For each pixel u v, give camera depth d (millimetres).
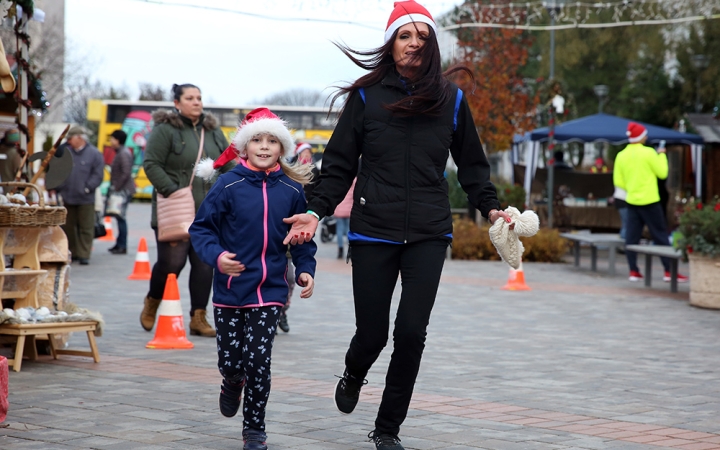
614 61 40000
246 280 5309
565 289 15727
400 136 5215
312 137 49562
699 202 13625
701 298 13266
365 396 7031
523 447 5508
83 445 5336
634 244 17438
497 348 9516
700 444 5656
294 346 9391
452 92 5324
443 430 5918
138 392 6918
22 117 9633
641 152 17297
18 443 5363
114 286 14656
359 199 5262
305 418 6195
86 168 18000
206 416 6160
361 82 5277
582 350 9445
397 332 5160
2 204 7789
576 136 24891
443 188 5328
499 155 40406
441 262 5270
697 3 20938
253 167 5480
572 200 26688
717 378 7973
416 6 5281
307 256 5438
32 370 7797
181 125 9664
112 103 51625
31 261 8156
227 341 5430
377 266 5242
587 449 5480
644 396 7160
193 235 5324
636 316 12305
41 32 36719
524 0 29453
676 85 36781
